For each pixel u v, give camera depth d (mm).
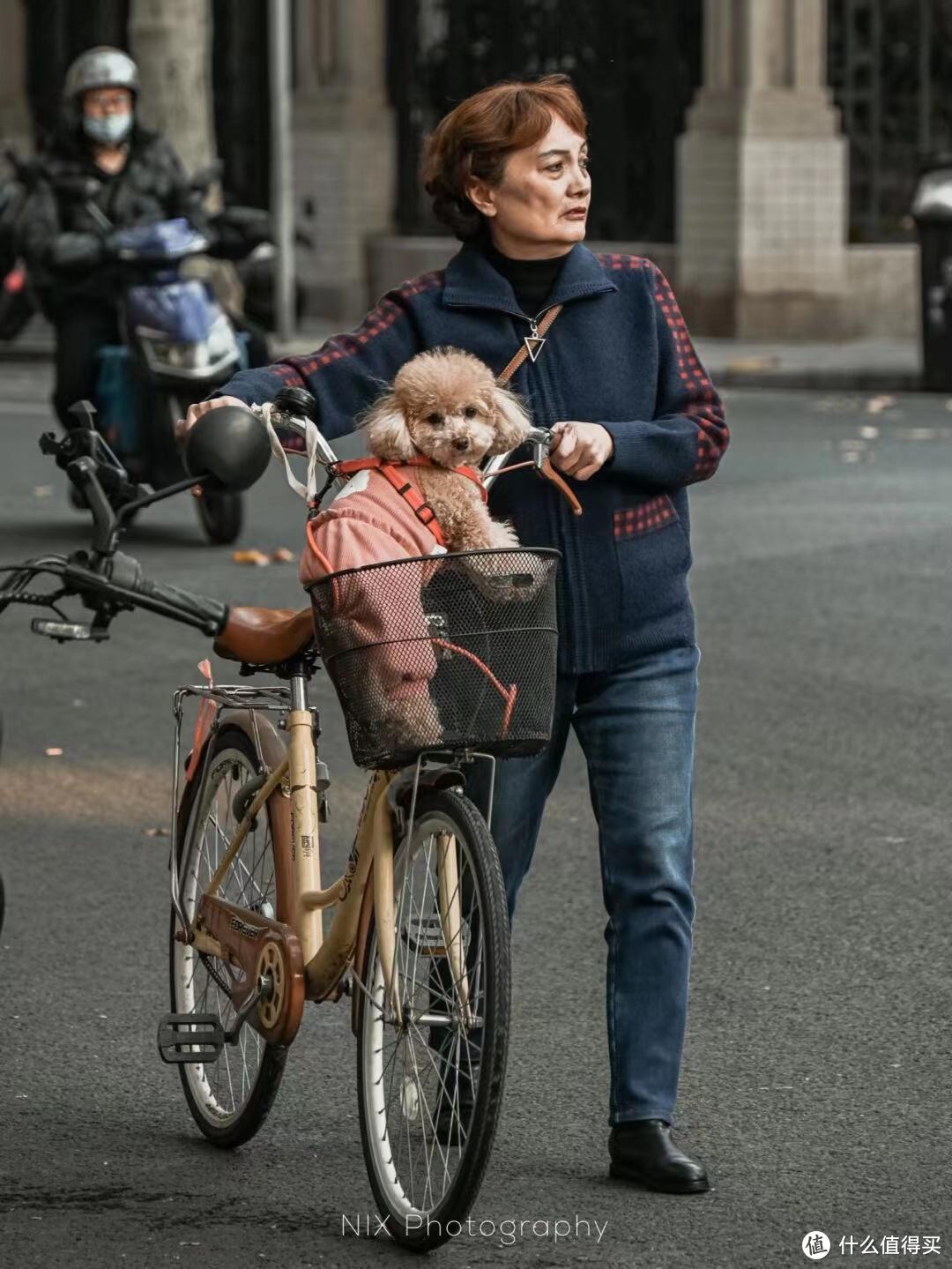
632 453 7172
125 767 13102
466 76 46344
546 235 7250
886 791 12461
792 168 41281
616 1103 7438
